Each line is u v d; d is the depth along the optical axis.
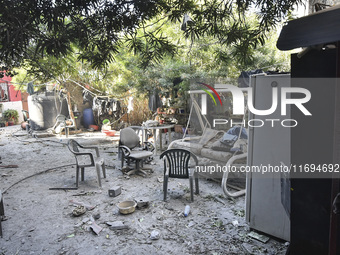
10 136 10.94
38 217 3.49
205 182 4.75
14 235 3.03
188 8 2.63
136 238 2.93
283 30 1.40
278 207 2.71
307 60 1.67
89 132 11.63
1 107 15.17
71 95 12.25
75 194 4.29
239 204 3.78
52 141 9.41
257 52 6.29
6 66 4.07
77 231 3.11
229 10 2.63
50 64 3.90
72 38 2.11
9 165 6.23
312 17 1.32
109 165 6.04
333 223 1.50
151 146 7.36
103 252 2.68
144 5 2.30
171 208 3.68
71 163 6.41
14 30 1.76
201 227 3.15
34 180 5.13
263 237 2.84
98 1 2.12
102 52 2.47
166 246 2.77
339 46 1.38
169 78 7.27
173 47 2.85
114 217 3.45
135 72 7.86
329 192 1.72
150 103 8.33
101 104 11.57
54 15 1.86
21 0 1.75
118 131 11.28
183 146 5.15
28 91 8.75
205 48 5.97
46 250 2.73
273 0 2.46
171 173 3.96
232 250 2.68
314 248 1.81
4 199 4.15
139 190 4.45
